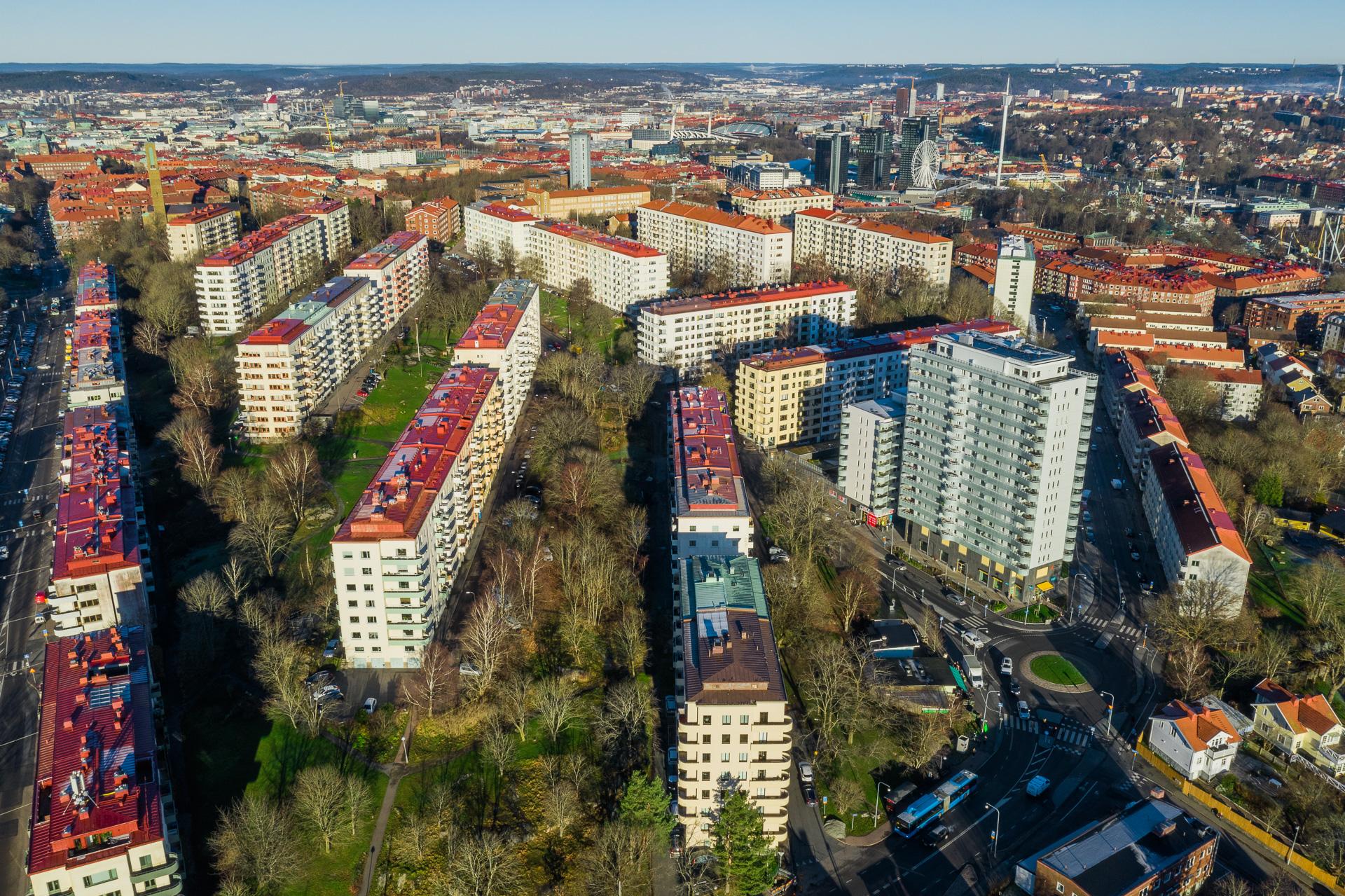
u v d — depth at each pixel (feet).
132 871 638.94
